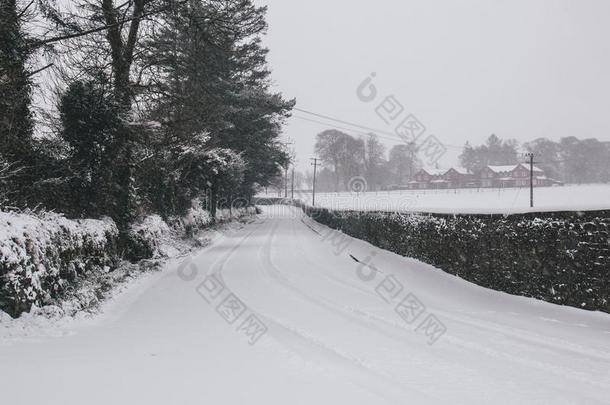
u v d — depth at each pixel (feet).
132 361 18.06
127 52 49.70
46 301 26.86
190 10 48.62
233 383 15.92
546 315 28.99
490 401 15.37
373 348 21.48
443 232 45.60
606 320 26.37
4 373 15.87
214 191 109.91
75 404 13.53
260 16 88.43
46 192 41.06
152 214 65.51
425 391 16.07
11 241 24.40
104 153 45.37
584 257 28.60
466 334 24.54
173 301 32.45
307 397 14.85
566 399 15.69
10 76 37.11
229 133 101.24
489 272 37.45
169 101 55.01
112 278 37.40
